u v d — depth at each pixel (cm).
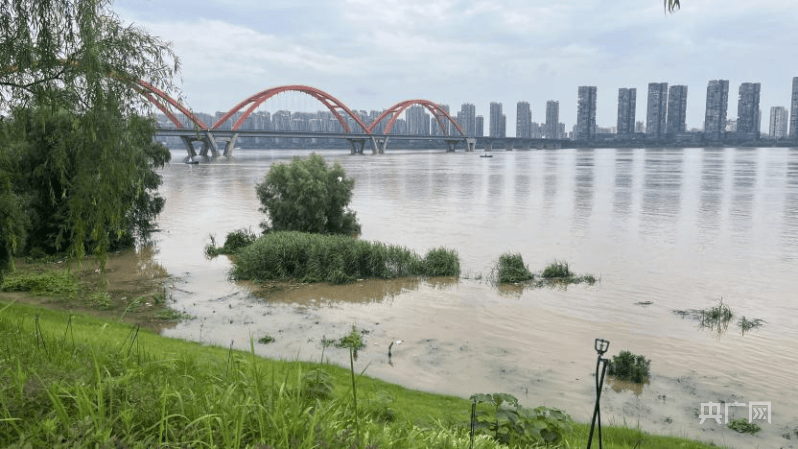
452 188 9656
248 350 1986
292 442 343
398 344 2142
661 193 8700
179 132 17288
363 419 434
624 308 2683
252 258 3278
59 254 3556
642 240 4688
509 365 1938
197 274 3350
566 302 2784
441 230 5197
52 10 1220
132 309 2550
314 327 2347
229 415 371
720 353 2084
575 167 17088
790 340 2228
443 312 2598
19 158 2462
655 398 1686
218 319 2439
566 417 755
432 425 714
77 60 1219
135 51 1272
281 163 4516
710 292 3003
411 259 3403
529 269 3559
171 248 4212
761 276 3384
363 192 8944
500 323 2436
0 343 579
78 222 1293
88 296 2730
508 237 4822
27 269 3181
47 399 377
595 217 6116
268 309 2620
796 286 3134
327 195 4434
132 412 354
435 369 1884
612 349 2116
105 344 701
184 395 413
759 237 4828
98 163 1266
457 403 1432
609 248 4319
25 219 2150
